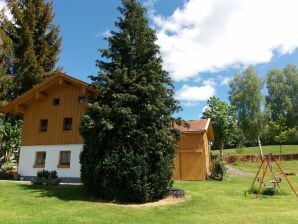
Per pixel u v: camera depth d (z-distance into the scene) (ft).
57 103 88.38
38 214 42.73
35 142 87.45
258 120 188.24
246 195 63.67
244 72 197.16
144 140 54.80
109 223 38.58
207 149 109.91
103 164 54.29
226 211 47.70
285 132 177.27
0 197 54.49
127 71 59.67
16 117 113.39
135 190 52.49
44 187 65.46
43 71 119.96
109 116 56.34
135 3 64.18
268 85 268.21
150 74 58.80
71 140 83.20
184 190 66.64
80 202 52.06
